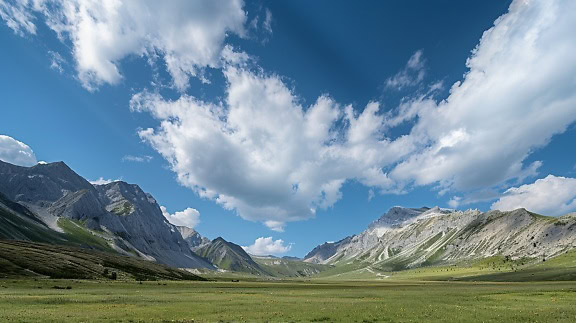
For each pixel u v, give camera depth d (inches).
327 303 2519.7
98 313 1827.0
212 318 1715.1
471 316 1835.6
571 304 2472.9
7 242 6245.1
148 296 2935.5
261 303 2477.9
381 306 2304.4
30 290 3058.6
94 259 6476.4
